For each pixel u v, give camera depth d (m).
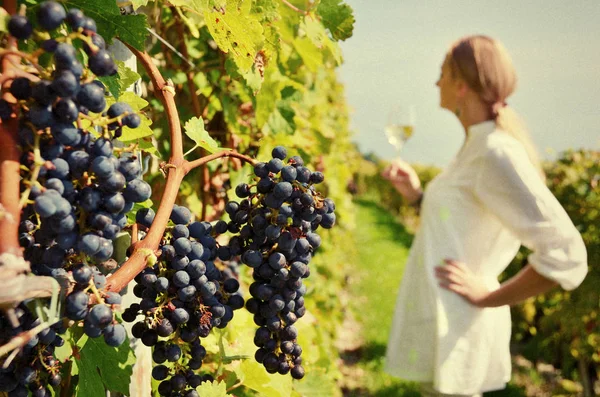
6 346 0.72
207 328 1.14
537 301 7.92
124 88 1.26
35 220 0.92
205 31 2.37
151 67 1.22
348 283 11.99
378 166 25.84
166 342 1.14
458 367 2.83
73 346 1.23
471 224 2.83
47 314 0.78
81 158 0.84
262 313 1.25
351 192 12.35
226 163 2.61
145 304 1.08
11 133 0.78
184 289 1.08
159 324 1.06
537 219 2.54
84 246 0.83
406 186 4.10
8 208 0.74
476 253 2.86
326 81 6.23
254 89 1.80
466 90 2.82
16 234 0.74
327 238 5.69
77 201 0.85
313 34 2.17
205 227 1.18
